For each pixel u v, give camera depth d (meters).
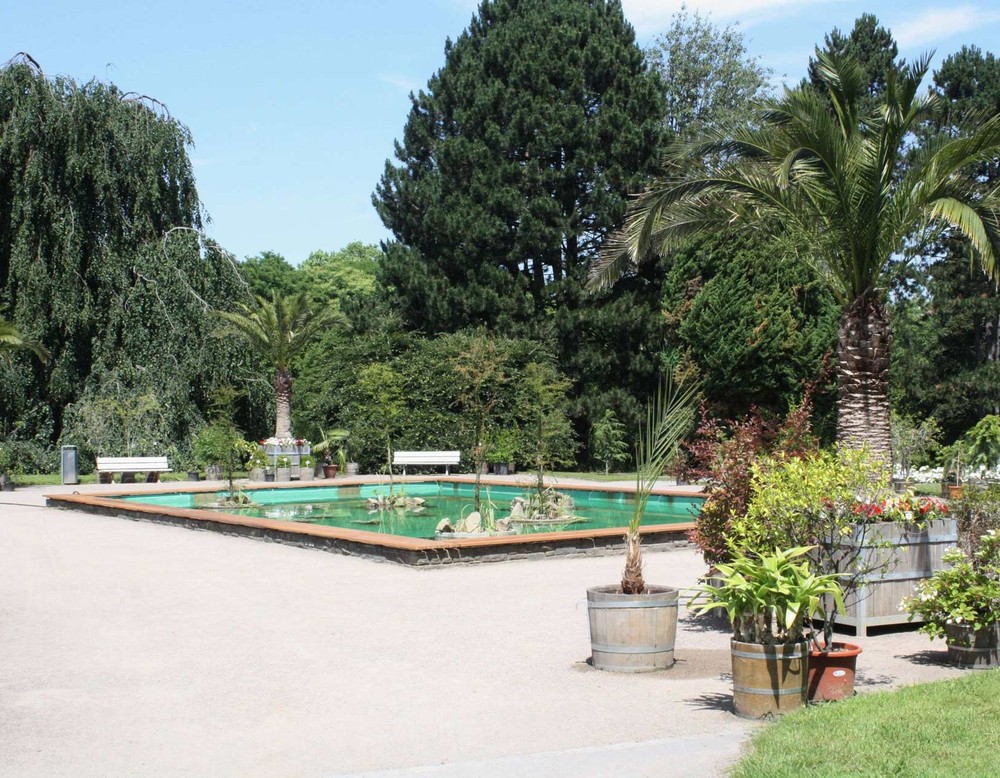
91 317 25.08
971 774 4.11
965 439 23.66
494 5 33.84
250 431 27.72
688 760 4.52
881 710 5.09
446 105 33.06
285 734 5.14
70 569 10.91
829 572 7.00
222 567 11.07
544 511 17.08
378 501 19.36
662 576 10.42
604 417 28.25
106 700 5.82
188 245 26.42
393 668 6.54
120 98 26.50
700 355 24.20
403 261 30.25
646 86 30.34
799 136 11.77
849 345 12.47
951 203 11.36
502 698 5.81
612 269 15.91
